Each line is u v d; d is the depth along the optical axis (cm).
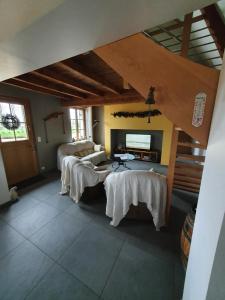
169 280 141
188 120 115
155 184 191
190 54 251
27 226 211
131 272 149
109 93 392
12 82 288
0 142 316
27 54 108
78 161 270
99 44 95
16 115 342
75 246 179
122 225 213
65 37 87
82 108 582
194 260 94
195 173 281
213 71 101
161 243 183
